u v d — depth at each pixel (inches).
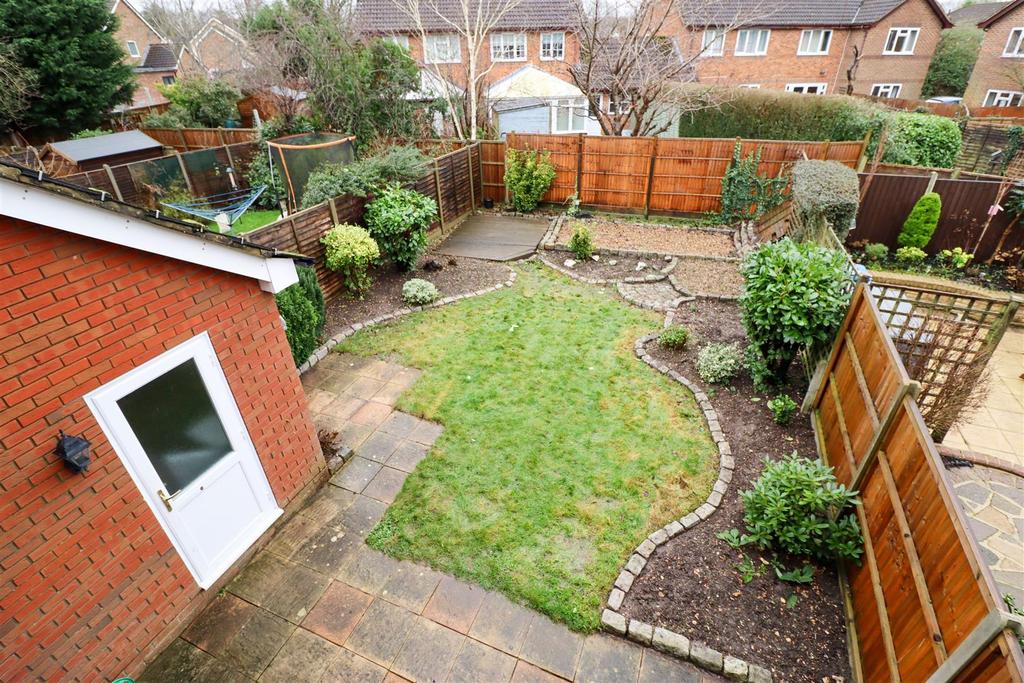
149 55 1553.9
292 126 633.6
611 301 366.0
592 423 243.3
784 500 165.8
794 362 282.7
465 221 537.6
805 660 144.9
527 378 277.7
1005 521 199.0
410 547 183.0
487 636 155.4
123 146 632.4
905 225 443.5
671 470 215.0
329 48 593.0
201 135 738.2
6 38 684.7
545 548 181.5
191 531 156.7
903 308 336.8
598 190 553.3
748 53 1014.4
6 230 103.6
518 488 207.0
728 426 239.0
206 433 158.1
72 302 117.3
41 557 119.3
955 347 230.5
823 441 217.3
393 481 212.4
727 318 337.4
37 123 735.7
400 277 397.1
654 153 515.5
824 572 168.4
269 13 719.1
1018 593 170.6
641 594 165.2
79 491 125.1
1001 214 419.2
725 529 186.7
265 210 613.3
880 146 490.6
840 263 232.5
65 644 127.1
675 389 267.4
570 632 156.1
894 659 120.7
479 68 775.7
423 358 296.5
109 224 114.1
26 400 111.6
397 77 611.8
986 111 824.3
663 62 604.1
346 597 167.2
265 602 166.1
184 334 144.9
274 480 186.9
